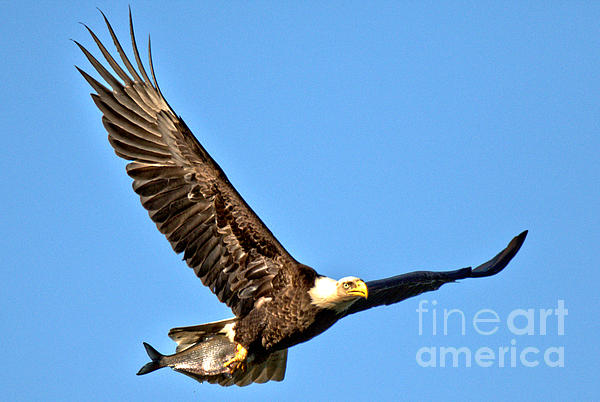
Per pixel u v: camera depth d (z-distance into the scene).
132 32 14.80
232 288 15.82
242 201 15.45
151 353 15.96
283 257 15.66
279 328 15.70
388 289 17.88
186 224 15.52
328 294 15.56
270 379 16.88
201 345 16.08
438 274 18.56
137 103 15.12
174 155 15.27
